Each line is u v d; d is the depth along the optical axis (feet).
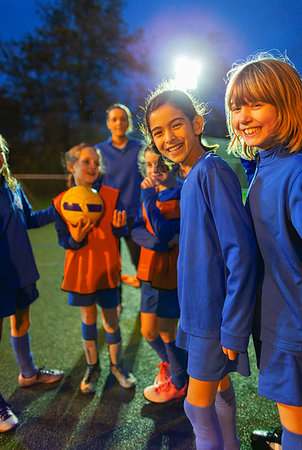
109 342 6.99
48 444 5.58
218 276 3.87
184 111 4.03
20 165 60.34
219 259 3.89
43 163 61.16
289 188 3.40
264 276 3.76
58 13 62.18
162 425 5.95
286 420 3.85
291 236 3.50
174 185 6.43
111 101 64.69
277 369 3.68
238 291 3.56
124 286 13.12
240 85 3.65
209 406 4.12
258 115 3.61
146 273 6.27
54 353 8.37
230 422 4.75
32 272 6.46
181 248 4.22
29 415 6.26
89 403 6.56
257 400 6.55
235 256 3.56
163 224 5.92
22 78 62.90
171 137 4.00
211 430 4.14
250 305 3.60
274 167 3.66
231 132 4.40
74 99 64.54
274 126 3.61
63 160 6.95
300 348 3.53
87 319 6.94
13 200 6.31
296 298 3.55
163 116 3.97
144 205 6.37
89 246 6.51
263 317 3.76
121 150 11.07
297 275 3.53
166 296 6.13
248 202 3.91
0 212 5.94
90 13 61.72
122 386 7.00
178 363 6.34
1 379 7.36
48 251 19.61
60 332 9.45
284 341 3.59
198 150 4.26
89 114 65.00
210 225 3.87
